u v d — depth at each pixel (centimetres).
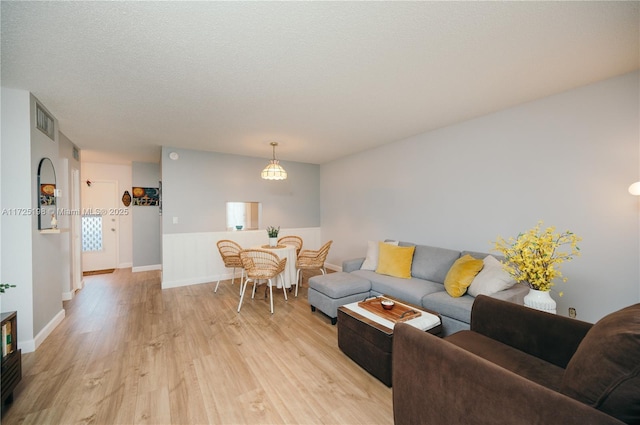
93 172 582
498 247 219
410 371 130
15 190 237
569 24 161
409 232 407
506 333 167
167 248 450
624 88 222
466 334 178
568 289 255
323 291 312
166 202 450
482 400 102
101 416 165
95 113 296
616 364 88
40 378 202
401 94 257
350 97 262
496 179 305
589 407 82
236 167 514
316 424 160
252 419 164
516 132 287
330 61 200
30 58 192
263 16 152
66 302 376
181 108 285
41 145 267
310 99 266
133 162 569
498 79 229
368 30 165
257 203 560
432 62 202
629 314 102
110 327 294
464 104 281
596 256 239
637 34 170
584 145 243
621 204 226
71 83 229
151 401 179
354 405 176
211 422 162
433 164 370
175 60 196
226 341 262
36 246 253
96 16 150
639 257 218
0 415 159
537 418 88
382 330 196
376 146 455
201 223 479
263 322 308
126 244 610
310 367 219
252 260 349
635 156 219
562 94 255
